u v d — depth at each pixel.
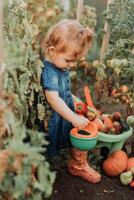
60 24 1.63
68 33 1.58
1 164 1.01
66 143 1.80
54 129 1.72
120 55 2.10
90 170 1.73
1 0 1.15
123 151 1.89
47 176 1.17
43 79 1.63
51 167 1.80
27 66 1.57
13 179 1.07
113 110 2.38
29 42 1.55
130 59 2.06
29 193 1.11
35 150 1.03
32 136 1.17
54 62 1.63
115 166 1.74
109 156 1.81
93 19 2.32
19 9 1.53
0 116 1.06
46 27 2.68
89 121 1.69
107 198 1.65
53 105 1.62
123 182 1.73
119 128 1.79
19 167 1.02
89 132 1.64
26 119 1.54
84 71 2.56
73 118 1.61
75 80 2.48
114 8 2.14
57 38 1.58
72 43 1.57
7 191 1.07
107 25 2.18
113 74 2.09
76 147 1.64
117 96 2.12
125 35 2.15
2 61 1.11
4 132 1.17
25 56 1.50
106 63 2.14
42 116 1.63
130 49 2.10
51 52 1.62
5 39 1.32
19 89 1.30
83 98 2.40
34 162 1.13
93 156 1.87
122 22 2.11
